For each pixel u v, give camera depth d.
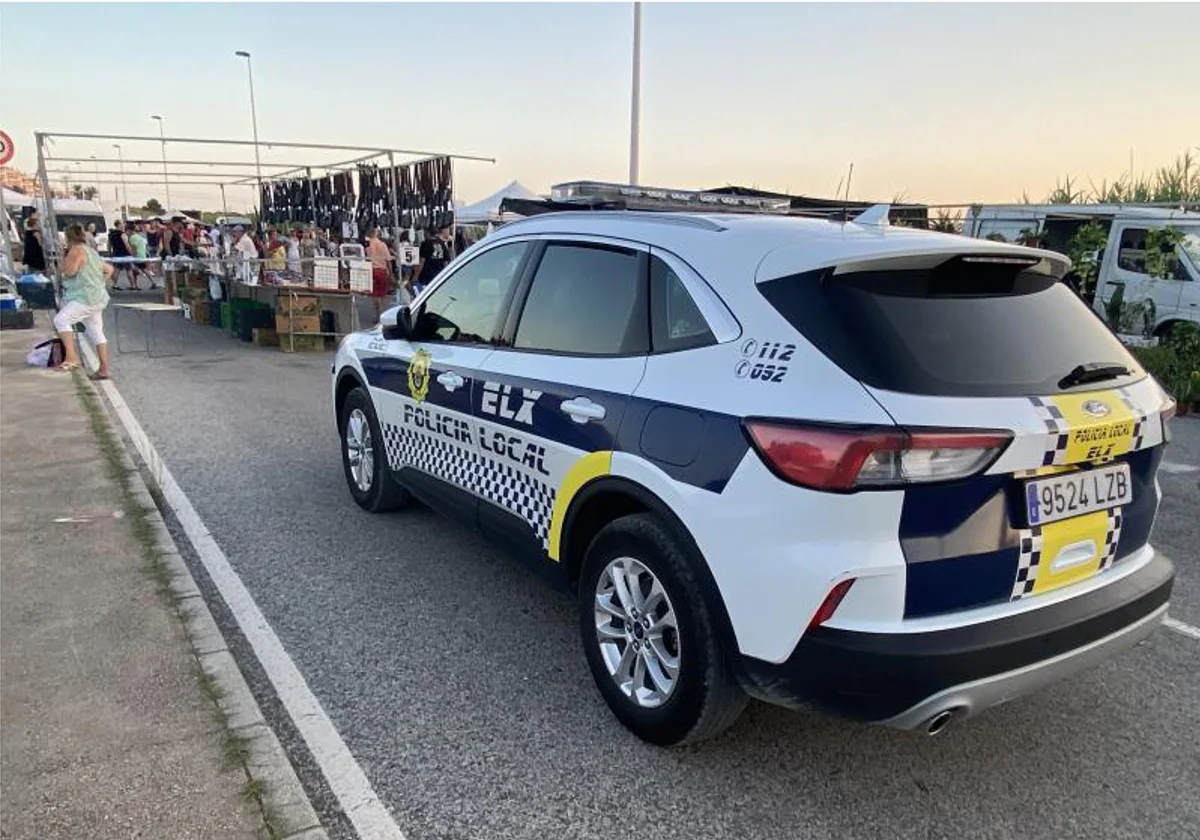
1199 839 2.54
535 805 2.61
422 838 2.46
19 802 2.43
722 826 2.55
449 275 4.29
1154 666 3.60
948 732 3.07
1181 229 12.43
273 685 3.27
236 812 2.43
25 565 4.09
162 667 3.19
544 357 3.37
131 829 2.35
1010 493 2.34
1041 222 14.18
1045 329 2.64
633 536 2.81
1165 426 2.77
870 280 2.48
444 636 3.70
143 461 6.28
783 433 2.31
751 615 2.42
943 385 2.30
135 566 4.10
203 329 15.16
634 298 3.04
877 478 2.19
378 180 21.75
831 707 2.35
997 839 2.53
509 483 3.54
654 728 2.84
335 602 4.01
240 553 4.58
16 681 3.06
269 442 6.95
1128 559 2.77
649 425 2.74
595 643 3.09
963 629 2.30
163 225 26.66
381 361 4.71
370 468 5.12
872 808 2.65
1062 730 3.11
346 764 2.79
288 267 13.76
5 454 6.02
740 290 2.65
